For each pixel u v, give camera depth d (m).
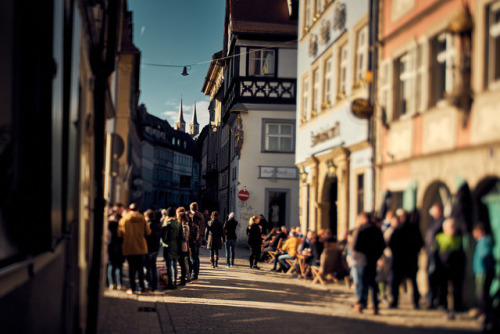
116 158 9.09
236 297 6.24
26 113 3.09
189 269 10.27
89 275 6.37
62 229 4.09
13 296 2.55
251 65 20.77
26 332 2.94
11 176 2.79
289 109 20.28
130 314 6.66
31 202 3.02
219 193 29.17
